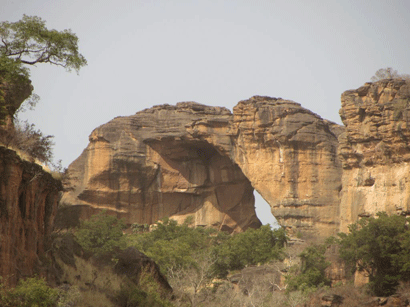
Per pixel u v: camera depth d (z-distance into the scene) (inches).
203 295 5575.8
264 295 6717.5
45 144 3831.2
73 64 4055.1
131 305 3604.8
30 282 2950.3
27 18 3966.5
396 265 6953.7
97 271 3873.0
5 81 3919.8
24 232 3294.8
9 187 3105.3
